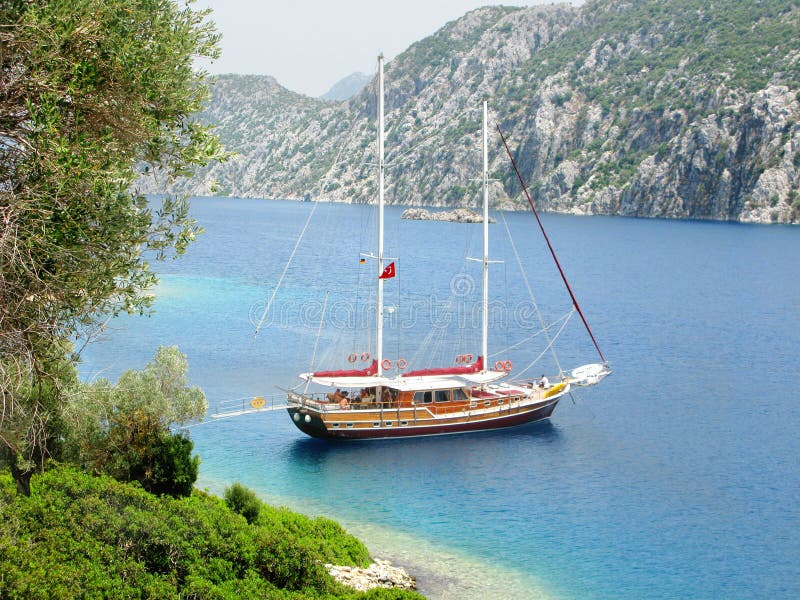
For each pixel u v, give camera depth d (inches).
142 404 1475.1
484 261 2571.4
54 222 716.7
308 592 1128.8
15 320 733.9
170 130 847.7
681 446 2313.0
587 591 1439.5
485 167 2647.6
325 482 1972.2
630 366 3420.3
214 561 1111.0
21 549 967.0
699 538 1686.8
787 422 2586.1
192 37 854.5
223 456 2146.9
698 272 7204.7
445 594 1411.2
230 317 4210.1
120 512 1172.5
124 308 840.3
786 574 1530.5
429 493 1914.4
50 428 1311.5
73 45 721.0
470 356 2691.9
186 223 856.3
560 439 2367.1
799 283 6535.4
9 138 710.5
